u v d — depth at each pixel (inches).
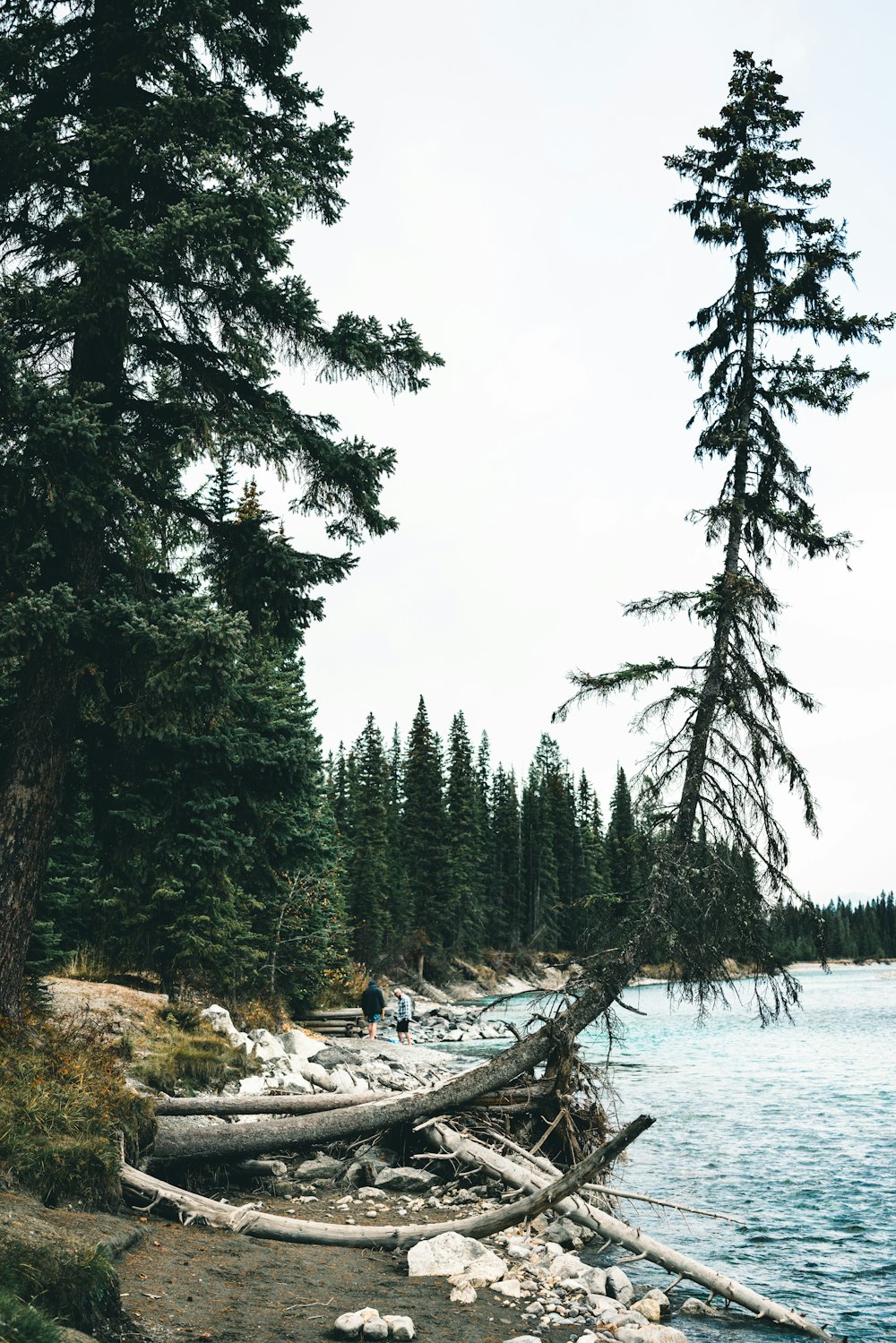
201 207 410.6
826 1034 1450.5
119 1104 359.9
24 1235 230.1
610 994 500.4
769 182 575.8
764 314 569.3
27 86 434.6
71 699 416.5
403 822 3058.6
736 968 512.1
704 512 556.1
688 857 513.3
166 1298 261.4
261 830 495.2
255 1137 436.5
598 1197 469.4
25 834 396.2
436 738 2915.8
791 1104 773.3
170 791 478.6
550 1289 325.4
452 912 2871.6
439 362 463.5
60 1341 188.5
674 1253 361.4
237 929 1006.4
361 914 2460.6
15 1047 360.2
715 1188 508.7
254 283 439.8
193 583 492.4
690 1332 314.2
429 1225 370.3
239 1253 323.3
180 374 481.7
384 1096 494.3
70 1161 303.0
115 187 441.7
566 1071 494.6
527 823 3644.2
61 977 786.8
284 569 449.4
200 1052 614.5
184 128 422.6
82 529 407.8
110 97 452.8
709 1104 774.5
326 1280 307.3
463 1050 1238.9
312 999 1342.3
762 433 568.1
